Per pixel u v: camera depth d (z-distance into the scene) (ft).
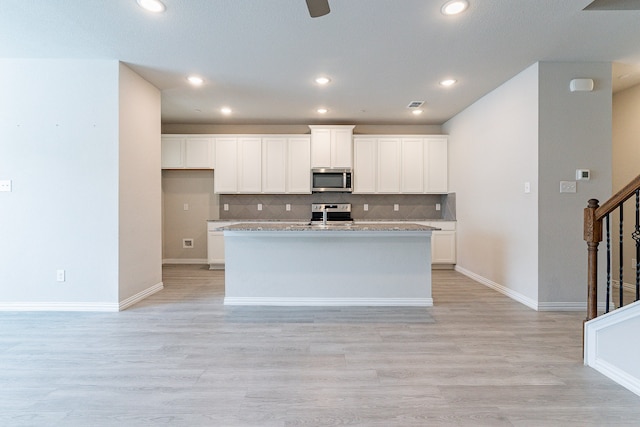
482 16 8.33
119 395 6.16
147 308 11.42
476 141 15.39
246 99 15.01
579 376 6.85
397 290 11.90
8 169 10.89
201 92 14.03
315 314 10.87
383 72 11.91
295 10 8.05
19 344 8.41
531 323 9.95
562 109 11.07
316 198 19.99
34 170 10.88
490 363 7.43
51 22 8.58
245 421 5.45
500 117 13.32
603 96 11.10
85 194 10.92
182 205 20.13
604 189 11.14
